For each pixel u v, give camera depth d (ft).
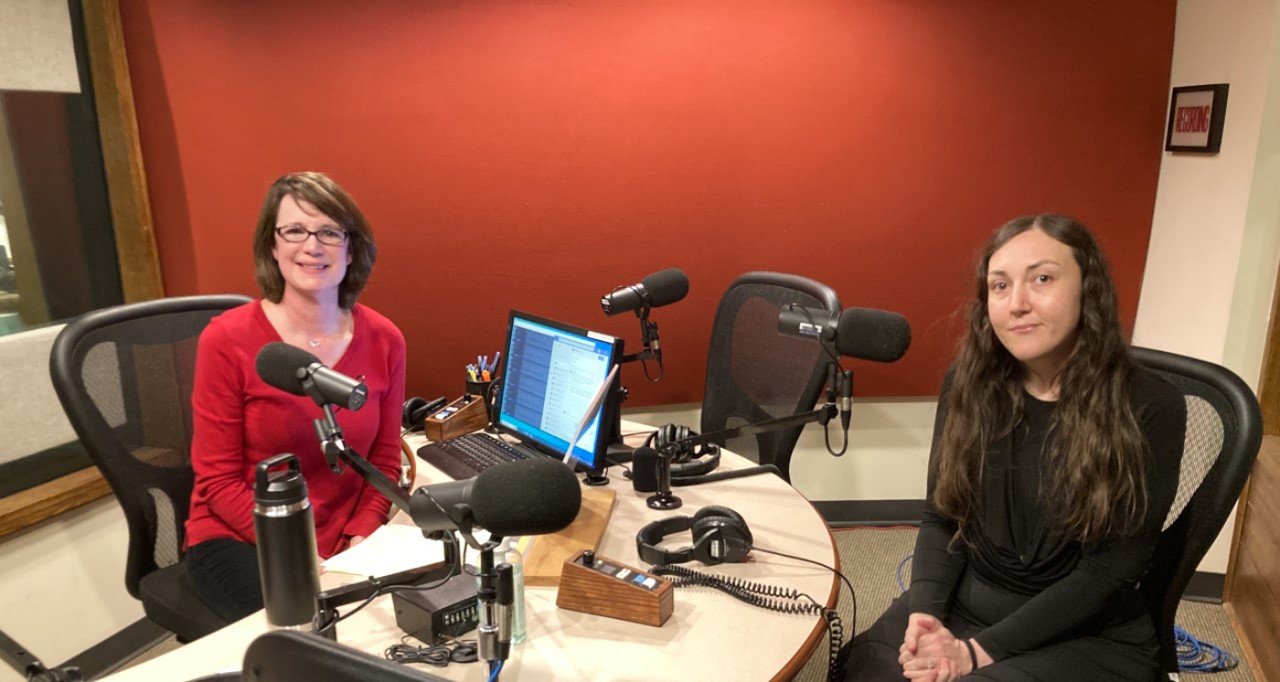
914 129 9.50
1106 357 4.84
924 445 10.64
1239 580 8.63
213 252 9.28
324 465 5.79
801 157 9.54
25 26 7.62
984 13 9.23
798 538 5.20
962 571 5.57
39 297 8.09
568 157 9.42
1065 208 9.68
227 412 5.57
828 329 4.79
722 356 7.79
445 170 9.36
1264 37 7.79
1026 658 4.78
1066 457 4.86
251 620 4.30
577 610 4.37
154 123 8.91
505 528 3.00
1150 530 4.74
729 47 9.24
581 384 5.90
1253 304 8.26
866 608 9.02
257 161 9.13
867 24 9.23
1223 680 7.81
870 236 9.77
